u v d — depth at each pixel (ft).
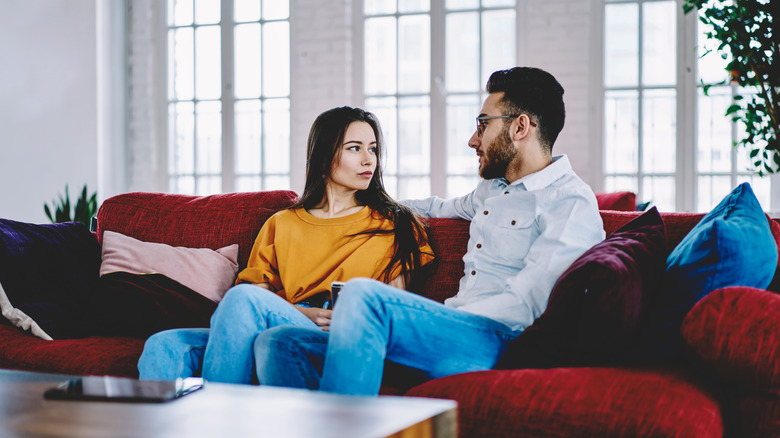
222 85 21.63
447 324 5.94
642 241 6.06
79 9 20.43
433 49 19.83
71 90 20.18
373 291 5.73
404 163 20.21
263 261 8.27
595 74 18.70
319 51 20.56
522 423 5.09
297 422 4.04
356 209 8.29
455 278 7.87
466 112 19.76
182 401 4.56
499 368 5.99
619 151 18.63
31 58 19.08
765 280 5.81
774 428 4.91
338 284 6.13
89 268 8.82
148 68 21.98
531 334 5.73
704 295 5.54
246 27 21.44
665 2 18.20
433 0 19.80
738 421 5.12
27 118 18.97
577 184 7.08
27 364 7.36
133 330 8.15
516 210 7.08
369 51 20.38
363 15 20.38
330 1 20.42
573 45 18.65
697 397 5.02
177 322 8.13
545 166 7.36
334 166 8.20
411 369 6.12
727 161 17.87
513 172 7.42
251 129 21.48
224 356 6.25
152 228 9.39
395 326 5.79
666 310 5.67
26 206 18.89
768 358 4.88
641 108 18.47
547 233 6.63
